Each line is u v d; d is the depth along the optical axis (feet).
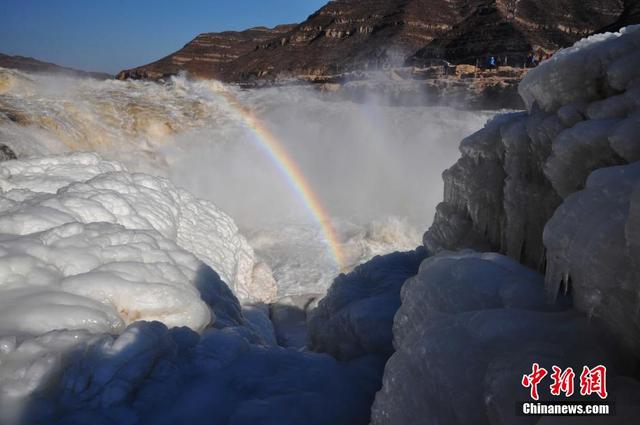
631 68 8.01
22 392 7.61
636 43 8.40
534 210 9.71
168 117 59.11
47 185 15.96
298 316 25.82
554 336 5.80
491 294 7.69
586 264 5.83
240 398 9.38
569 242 6.23
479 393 5.66
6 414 7.22
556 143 8.20
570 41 200.75
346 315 13.32
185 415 8.59
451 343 6.50
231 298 16.14
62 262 11.14
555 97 9.79
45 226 12.37
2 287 9.80
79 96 53.78
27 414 7.35
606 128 7.43
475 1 273.13
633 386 4.83
